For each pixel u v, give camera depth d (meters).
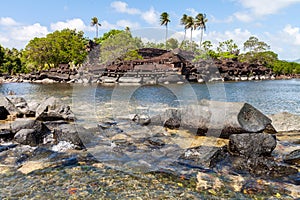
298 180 4.64
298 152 5.62
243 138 5.83
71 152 6.03
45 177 4.74
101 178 4.72
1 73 53.44
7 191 4.20
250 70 61.78
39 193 4.15
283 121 8.55
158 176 4.83
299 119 8.66
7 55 60.31
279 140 7.12
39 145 6.49
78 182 4.55
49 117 9.16
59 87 29.95
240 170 5.09
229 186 4.44
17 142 6.57
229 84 41.66
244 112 7.21
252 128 6.86
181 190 4.30
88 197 4.05
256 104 17.38
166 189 4.33
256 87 35.16
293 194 4.16
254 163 5.31
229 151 5.98
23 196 4.05
